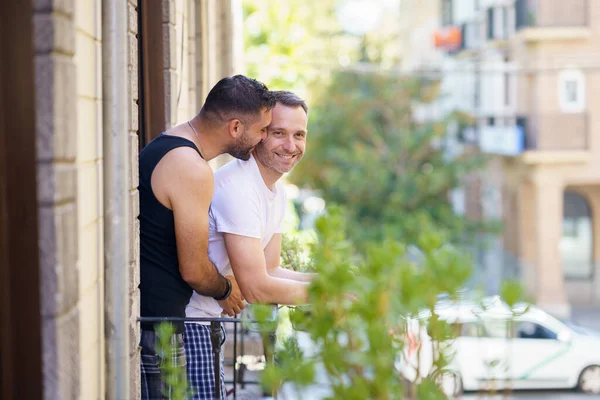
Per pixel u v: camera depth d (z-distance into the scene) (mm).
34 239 3529
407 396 3398
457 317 3477
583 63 30266
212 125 5543
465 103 39125
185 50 8836
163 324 4496
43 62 3510
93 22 4289
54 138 3514
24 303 3551
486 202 36875
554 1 30188
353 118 32906
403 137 32062
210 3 10234
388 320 3234
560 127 30672
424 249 3332
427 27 48594
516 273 32688
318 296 3336
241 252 5539
